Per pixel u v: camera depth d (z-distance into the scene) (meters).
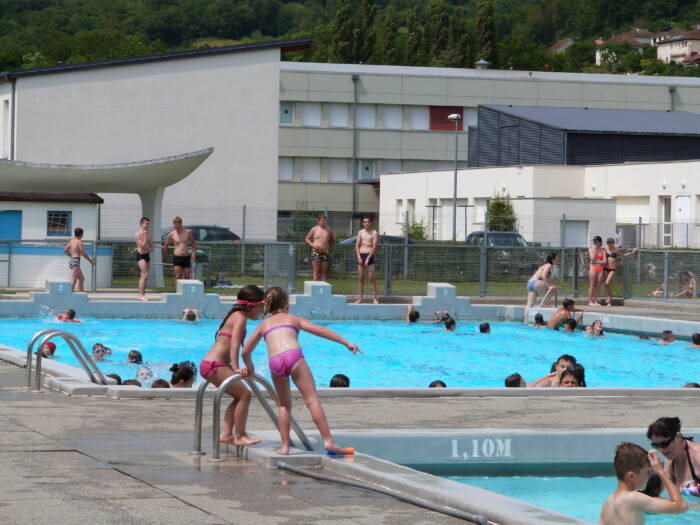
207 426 12.49
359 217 88.38
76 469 9.88
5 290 33.47
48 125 54.94
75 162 55.56
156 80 57.03
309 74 86.00
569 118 71.31
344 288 35.25
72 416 12.98
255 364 23.61
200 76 57.88
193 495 8.93
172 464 10.27
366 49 145.00
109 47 166.75
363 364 24.30
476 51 147.50
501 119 73.94
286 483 9.54
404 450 12.04
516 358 25.55
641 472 9.35
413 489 9.05
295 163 87.56
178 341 27.03
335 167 88.25
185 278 33.50
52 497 8.69
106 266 35.44
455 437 12.16
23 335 27.19
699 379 22.34
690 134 67.94
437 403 15.02
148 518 8.06
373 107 87.88
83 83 55.59
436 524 8.14
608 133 67.06
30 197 36.56
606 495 11.50
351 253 35.66
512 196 65.06
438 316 32.56
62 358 23.34
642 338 29.42
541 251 36.12
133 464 10.20
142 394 14.63
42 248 34.62
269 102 58.84
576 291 36.31
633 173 61.75
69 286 30.72
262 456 10.41
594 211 58.19
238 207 58.38
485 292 35.69
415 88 87.25
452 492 8.84
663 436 11.04
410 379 22.11
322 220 33.25
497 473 12.28
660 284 35.81
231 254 34.59
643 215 61.84
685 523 10.20
